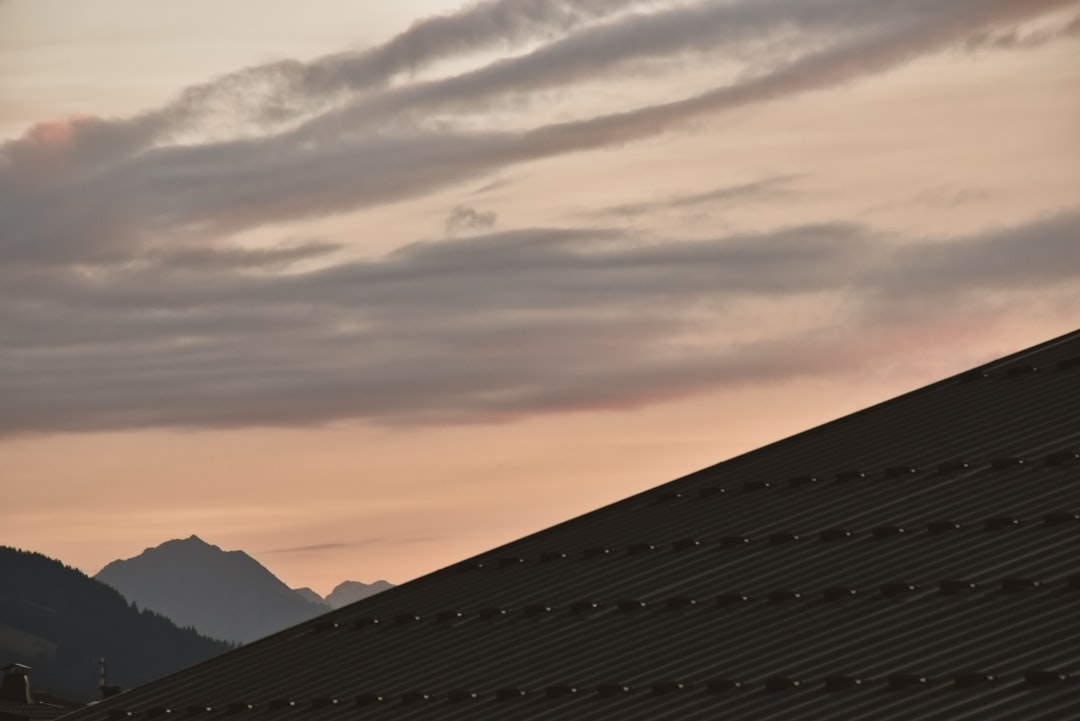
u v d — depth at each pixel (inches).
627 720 1155.9
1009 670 1037.2
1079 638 1057.5
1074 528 1277.1
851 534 1432.1
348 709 1389.0
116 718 1571.1
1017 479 1443.2
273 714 1439.5
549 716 1214.3
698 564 1488.7
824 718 1044.5
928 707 1011.3
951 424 1674.5
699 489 1739.7
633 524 1690.5
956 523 1369.3
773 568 1408.7
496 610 1539.1
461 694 1325.0
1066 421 1571.1
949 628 1145.4
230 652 1700.3
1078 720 919.7
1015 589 1181.7
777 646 1219.9
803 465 1694.1
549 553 1669.5
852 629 1207.6
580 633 1400.1
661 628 1349.7
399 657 1494.8
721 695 1155.9
